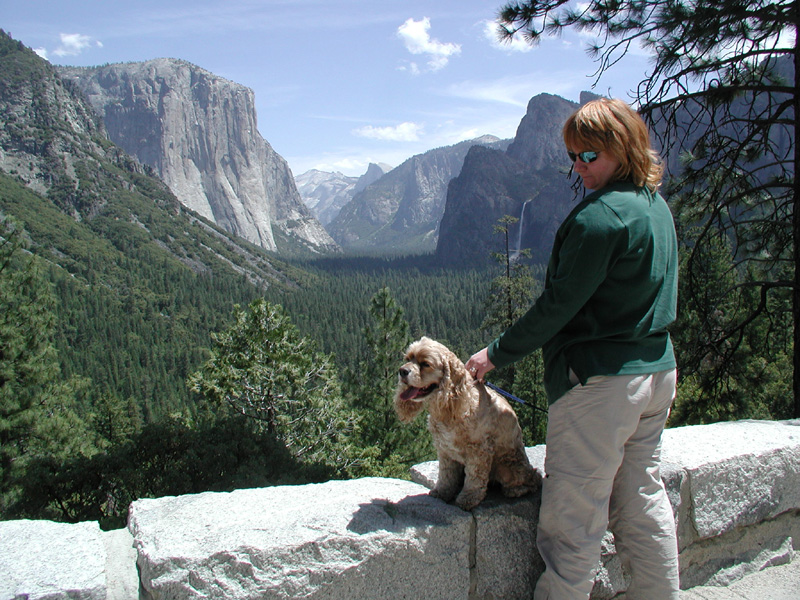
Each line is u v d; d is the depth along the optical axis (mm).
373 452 18484
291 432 19375
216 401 19031
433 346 2500
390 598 2369
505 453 2693
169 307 152500
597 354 2287
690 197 7090
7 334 16203
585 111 2336
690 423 9914
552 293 2246
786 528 3502
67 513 10578
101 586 2025
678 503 3068
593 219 2174
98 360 106062
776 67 6715
